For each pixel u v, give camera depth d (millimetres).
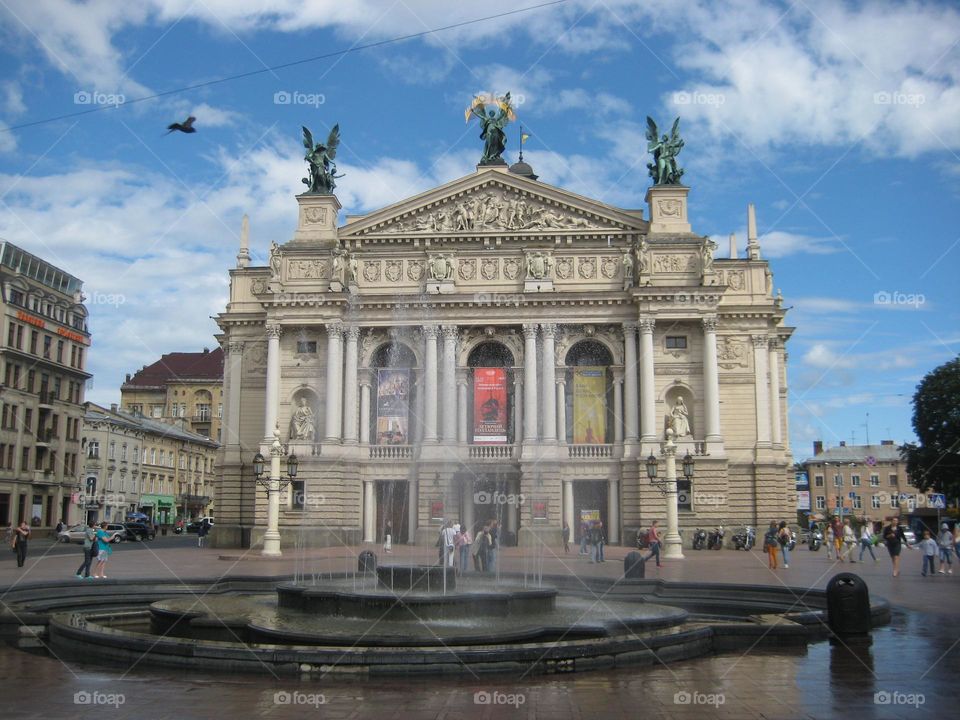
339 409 80875
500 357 84500
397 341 83125
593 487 82500
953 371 102250
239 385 85562
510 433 82125
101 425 120750
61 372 112750
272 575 42750
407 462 80688
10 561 58688
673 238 80625
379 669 20047
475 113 86000
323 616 27469
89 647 22812
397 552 70438
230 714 16719
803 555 69500
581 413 80562
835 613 26281
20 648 24734
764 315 81375
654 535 57312
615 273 81125
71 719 16297
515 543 78875
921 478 104625
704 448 77500
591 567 53188
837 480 170000
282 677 20172
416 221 83438
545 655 20797
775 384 84438
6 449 101625
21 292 105562
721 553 71000
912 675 20703
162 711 16938
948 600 35312
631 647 21906
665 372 79875
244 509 83625
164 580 37844
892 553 47094
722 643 24703
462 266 82250
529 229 82250
